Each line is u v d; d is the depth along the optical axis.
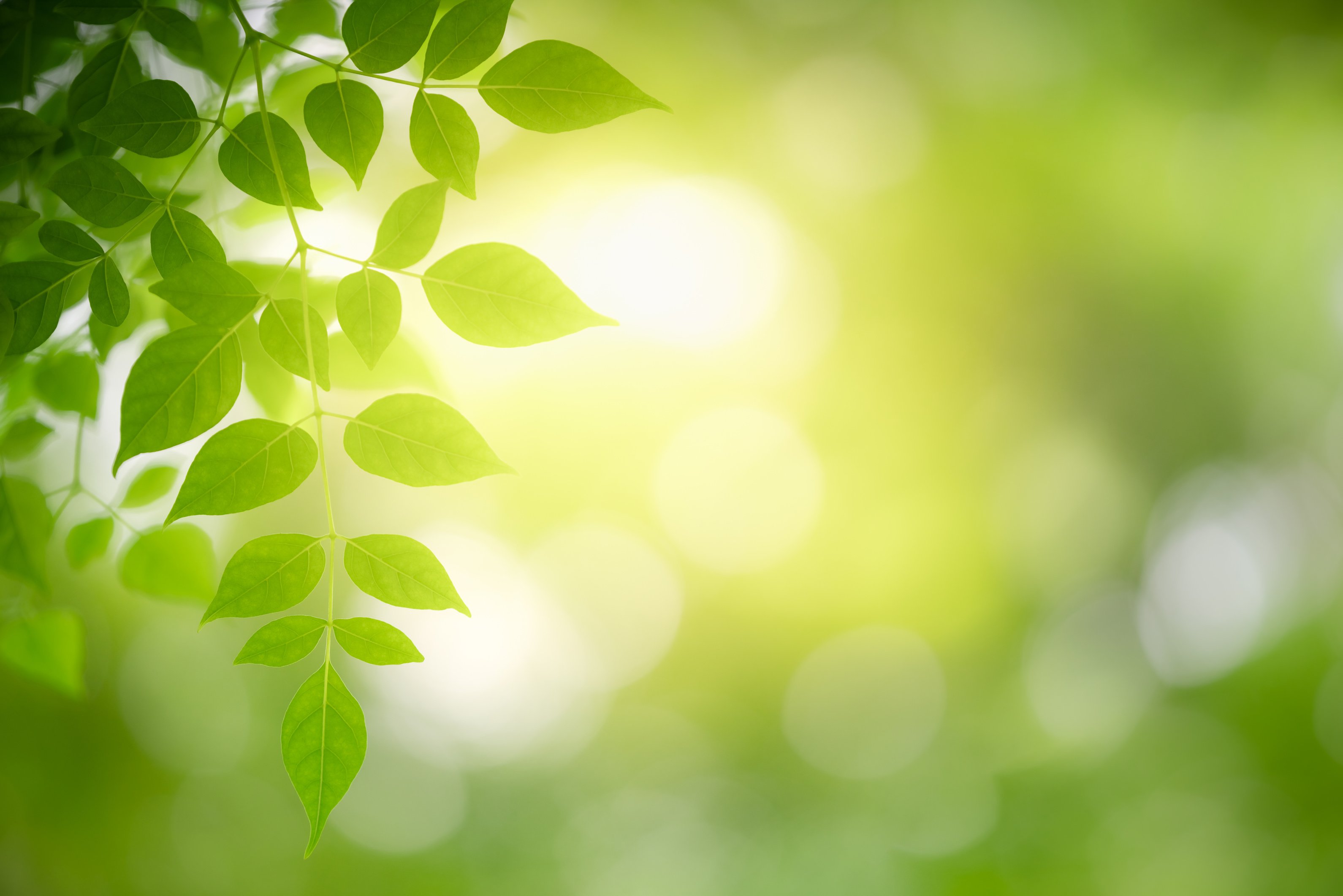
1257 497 4.20
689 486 4.61
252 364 0.99
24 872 2.16
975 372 4.30
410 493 3.96
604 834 4.20
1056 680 4.52
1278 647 3.74
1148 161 3.57
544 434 4.37
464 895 3.61
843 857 3.51
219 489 0.88
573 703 5.00
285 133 0.89
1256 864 2.89
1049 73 3.60
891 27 3.74
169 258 0.90
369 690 4.14
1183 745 3.56
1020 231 3.99
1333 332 3.67
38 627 1.03
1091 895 2.92
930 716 4.67
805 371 4.45
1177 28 3.20
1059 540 4.52
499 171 3.56
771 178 4.01
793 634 4.95
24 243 0.97
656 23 3.58
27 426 1.01
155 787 2.68
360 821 3.83
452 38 0.89
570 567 4.82
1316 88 3.02
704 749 4.96
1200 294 3.84
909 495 4.56
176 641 2.85
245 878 3.12
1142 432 4.30
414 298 1.59
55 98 0.97
